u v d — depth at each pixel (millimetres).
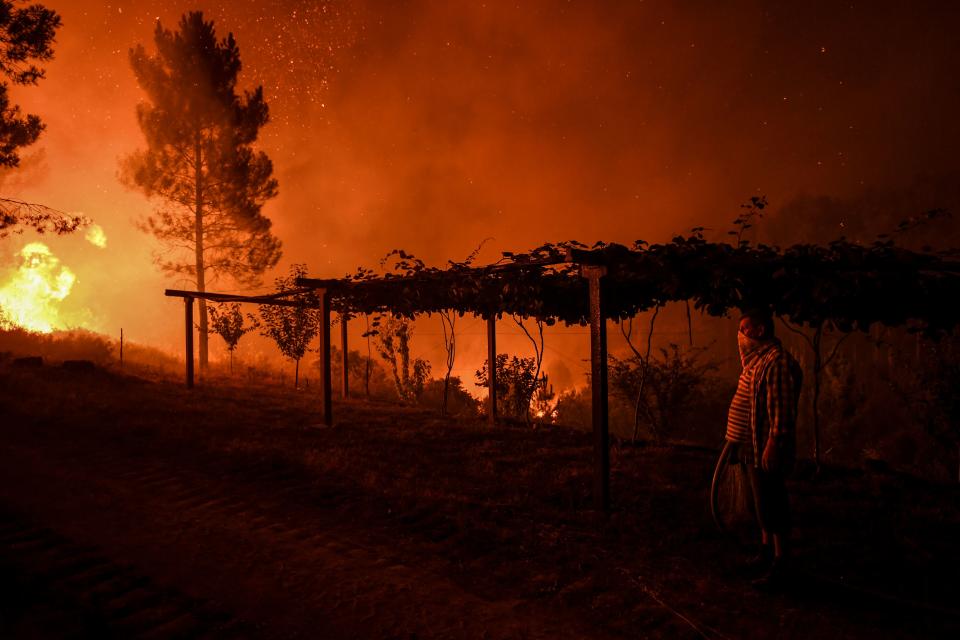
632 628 3633
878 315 5816
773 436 3916
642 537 4969
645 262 5844
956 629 3553
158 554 4715
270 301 12672
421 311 11250
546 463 7441
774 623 3643
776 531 4031
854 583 4152
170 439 8289
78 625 3498
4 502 5711
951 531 5109
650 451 8086
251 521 5453
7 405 9750
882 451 18422
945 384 9969
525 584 4227
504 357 13047
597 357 5672
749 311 4262
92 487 6293
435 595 4082
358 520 5488
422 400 17203
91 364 14344
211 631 3578
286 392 14375
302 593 4109
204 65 19625
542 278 8742
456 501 5887
